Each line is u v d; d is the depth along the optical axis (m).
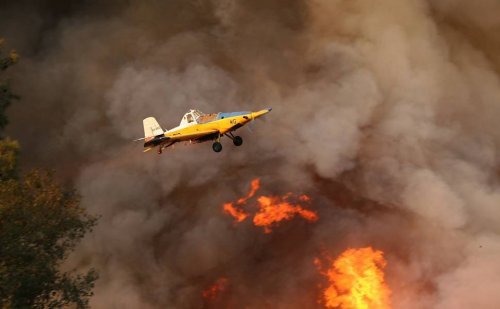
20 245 51.38
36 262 52.53
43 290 54.47
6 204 50.84
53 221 54.16
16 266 51.78
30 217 52.25
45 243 54.41
